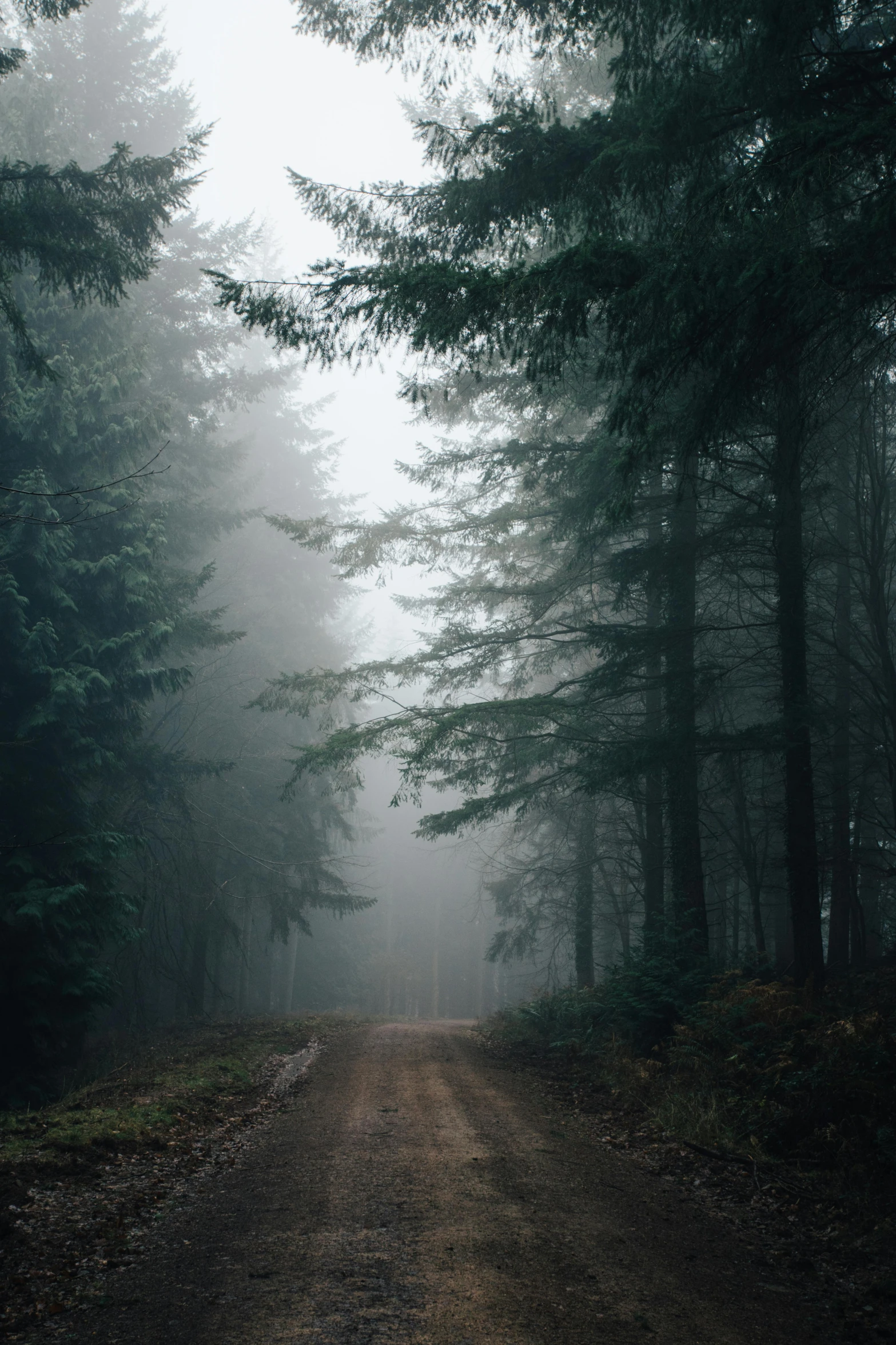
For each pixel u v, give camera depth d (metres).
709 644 17.97
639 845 20.00
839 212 6.70
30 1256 5.18
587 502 13.54
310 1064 13.98
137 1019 22.97
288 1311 4.37
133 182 11.82
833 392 8.05
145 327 21.97
